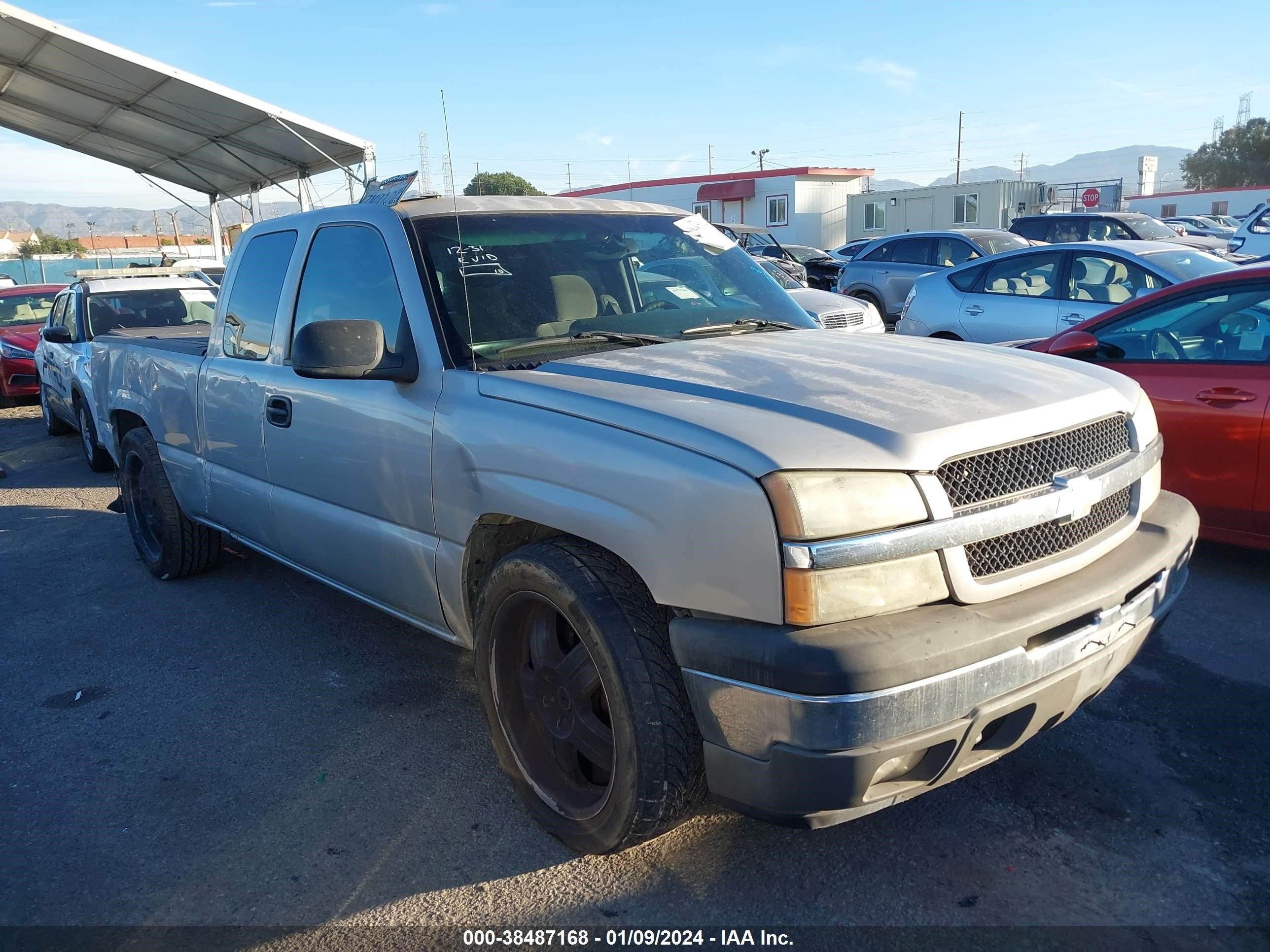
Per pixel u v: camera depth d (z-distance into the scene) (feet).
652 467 7.80
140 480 18.62
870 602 7.16
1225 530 15.74
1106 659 8.27
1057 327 28.40
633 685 8.04
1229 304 15.96
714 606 7.45
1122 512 9.27
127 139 63.31
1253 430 14.99
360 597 12.39
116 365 18.43
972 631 7.22
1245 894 8.39
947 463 7.59
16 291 50.16
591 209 12.83
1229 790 9.95
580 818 8.98
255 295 13.96
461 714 12.37
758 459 7.23
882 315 48.98
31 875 9.35
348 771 11.05
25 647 15.31
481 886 8.87
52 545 21.36
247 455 13.84
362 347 10.20
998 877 8.71
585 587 8.34
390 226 11.31
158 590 17.71
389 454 10.77
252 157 62.69
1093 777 10.24
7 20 42.55
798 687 6.88
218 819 10.19
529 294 11.09
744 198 134.00
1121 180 115.24
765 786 7.29
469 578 10.18
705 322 11.87
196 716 12.62
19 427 41.42
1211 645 13.37
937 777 7.55
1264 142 239.50
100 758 11.62
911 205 118.42
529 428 8.97
